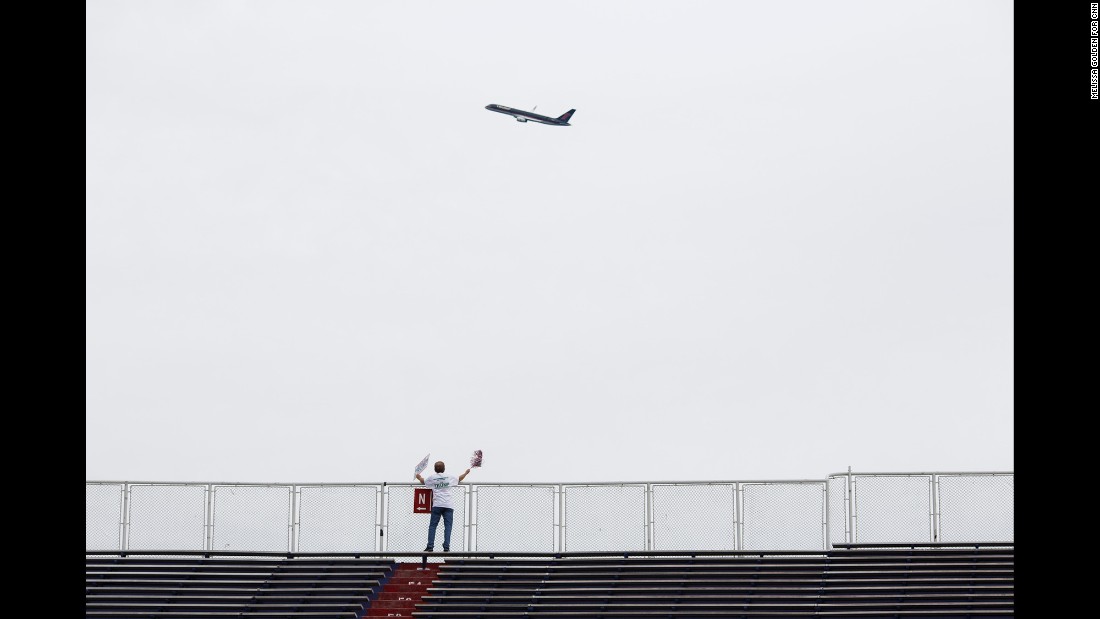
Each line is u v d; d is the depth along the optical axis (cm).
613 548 3136
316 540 3212
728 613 2900
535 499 3169
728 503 3123
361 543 3209
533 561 3167
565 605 2969
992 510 3052
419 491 3159
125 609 3006
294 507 3228
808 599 2928
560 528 3158
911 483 3081
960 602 2861
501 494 3175
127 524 3222
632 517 3144
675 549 3119
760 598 2944
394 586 3108
